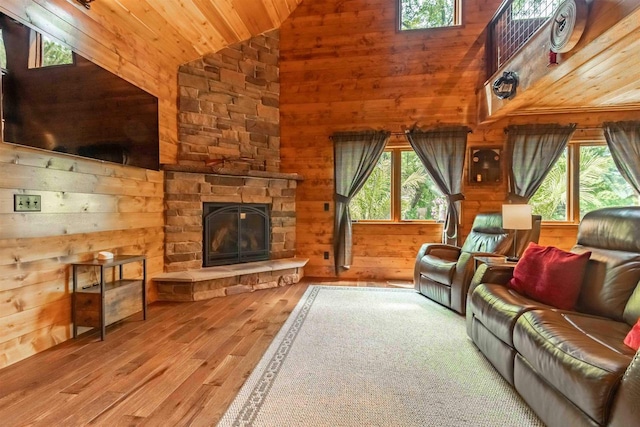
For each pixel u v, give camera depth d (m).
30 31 2.16
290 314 3.22
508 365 1.91
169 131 3.88
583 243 2.45
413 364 2.20
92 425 1.57
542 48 2.81
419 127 4.64
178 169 3.76
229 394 1.83
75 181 2.59
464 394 1.84
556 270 2.15
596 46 2.26
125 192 3.16
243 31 4.37
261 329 2.82
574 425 1.33
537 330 1.65
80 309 2.59
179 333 2.73
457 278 3.25
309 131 4.88
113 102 2.88
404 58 4.68
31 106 2.16
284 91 4.89
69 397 1.79
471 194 4.53
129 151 3.09
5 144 2.06
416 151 4.57
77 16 2.57
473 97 4.53
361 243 4.84
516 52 3.31
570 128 4.24
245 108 4.57
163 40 3.55
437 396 1.82
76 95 2.51
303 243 4.90
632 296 1.86
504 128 4.45
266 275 4.25
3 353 2.11
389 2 4.71
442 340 2.60
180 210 3.85
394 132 4.69
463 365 2.18
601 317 1.94
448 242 4.45
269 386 1.92
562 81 3.00
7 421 1.58
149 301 3.57
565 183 4.48
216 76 4.31
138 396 1.81
